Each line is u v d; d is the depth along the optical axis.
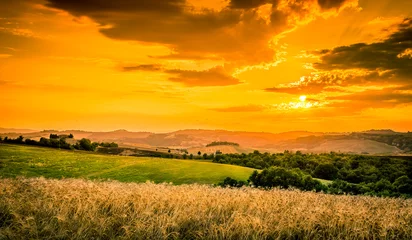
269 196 16.22
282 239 11.40
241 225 11.17
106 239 10.68
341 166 80.38
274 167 42.94
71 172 61.66
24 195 13.77
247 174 60.09
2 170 57.00
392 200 19.28
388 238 11.60
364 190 43.72
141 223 11.08
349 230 11.67
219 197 15.04
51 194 13.66
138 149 135.00
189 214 12.03
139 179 57.03
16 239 9.94
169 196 14.63
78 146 117.38
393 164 81.19
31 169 60.84
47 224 10.81
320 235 11.29
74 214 11.64
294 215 12.25
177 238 11.13
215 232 10.94
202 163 76.44
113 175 60.59
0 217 11.93
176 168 67.94
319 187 41.69
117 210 12.73
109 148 131.00
